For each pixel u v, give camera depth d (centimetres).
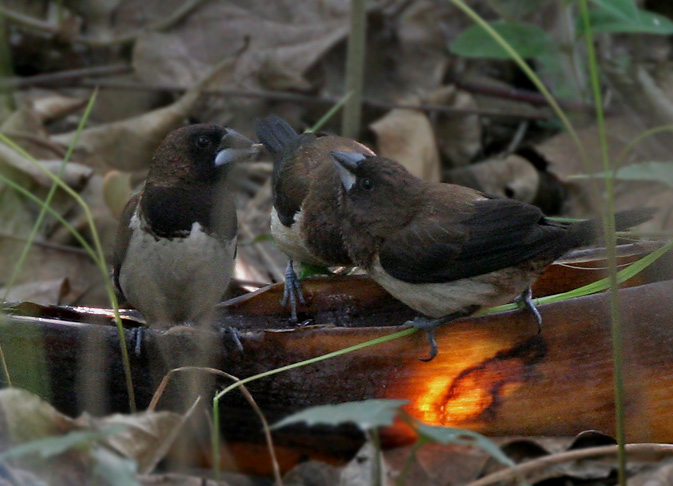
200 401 692
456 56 1541
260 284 1065
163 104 1434
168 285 810
